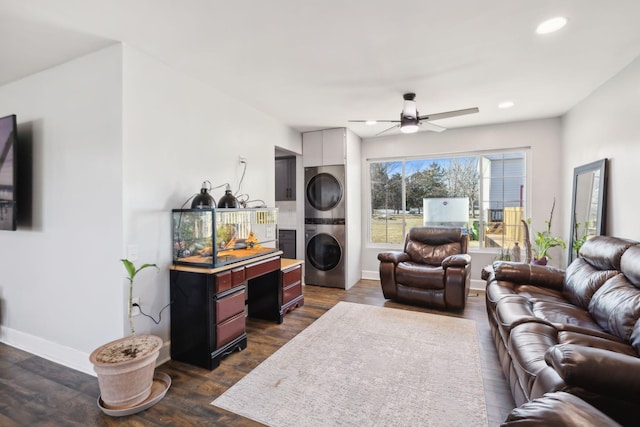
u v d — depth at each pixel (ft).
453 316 11.70
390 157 17.58
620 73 9.11
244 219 10.07
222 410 6.33
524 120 14.52
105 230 7.67
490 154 15.66
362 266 18.33
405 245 15.19
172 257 8.75
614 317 6.29
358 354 8.67
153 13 6.29
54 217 8.45
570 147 12.80
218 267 8.26
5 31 6.87
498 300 8.49
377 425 5.87
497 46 7.71
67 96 8.22
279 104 11.98
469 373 7.63
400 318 11.48
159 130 8.39
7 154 8.69
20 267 9.14
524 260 14.73
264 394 6.86
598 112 10.39
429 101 11.70
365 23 6.71
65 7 6.06
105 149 7.66
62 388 7.16
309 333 10.16
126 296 7.55
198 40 7.38
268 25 6.77
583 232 11.35
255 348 9.11
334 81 9.80
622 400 3.80
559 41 7.47
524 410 3.16
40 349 8.78
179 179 9.00
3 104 9.52
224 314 8.39
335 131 15.79
